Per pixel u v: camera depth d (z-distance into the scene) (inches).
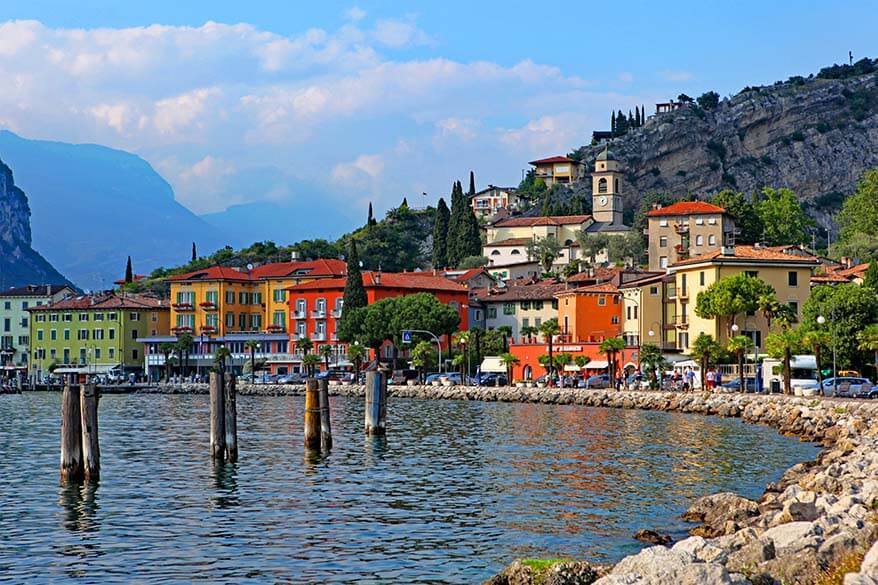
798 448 3476.9
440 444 3745.1
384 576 1776.6
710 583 1218.0
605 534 2070.6
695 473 2888.8
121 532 2135.8
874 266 6953.7
